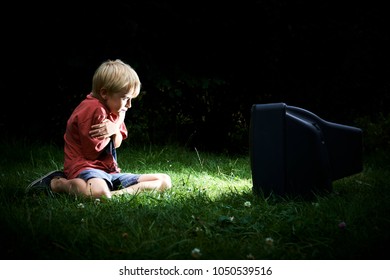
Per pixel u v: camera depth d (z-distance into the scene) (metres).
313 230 5.13
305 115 6.78
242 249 4.76
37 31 11.23
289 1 14.02
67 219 5.40
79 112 6.91
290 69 14.43
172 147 11.20
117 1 11.16
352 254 4.62
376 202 6.11
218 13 12.66
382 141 12.33
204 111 13.24
